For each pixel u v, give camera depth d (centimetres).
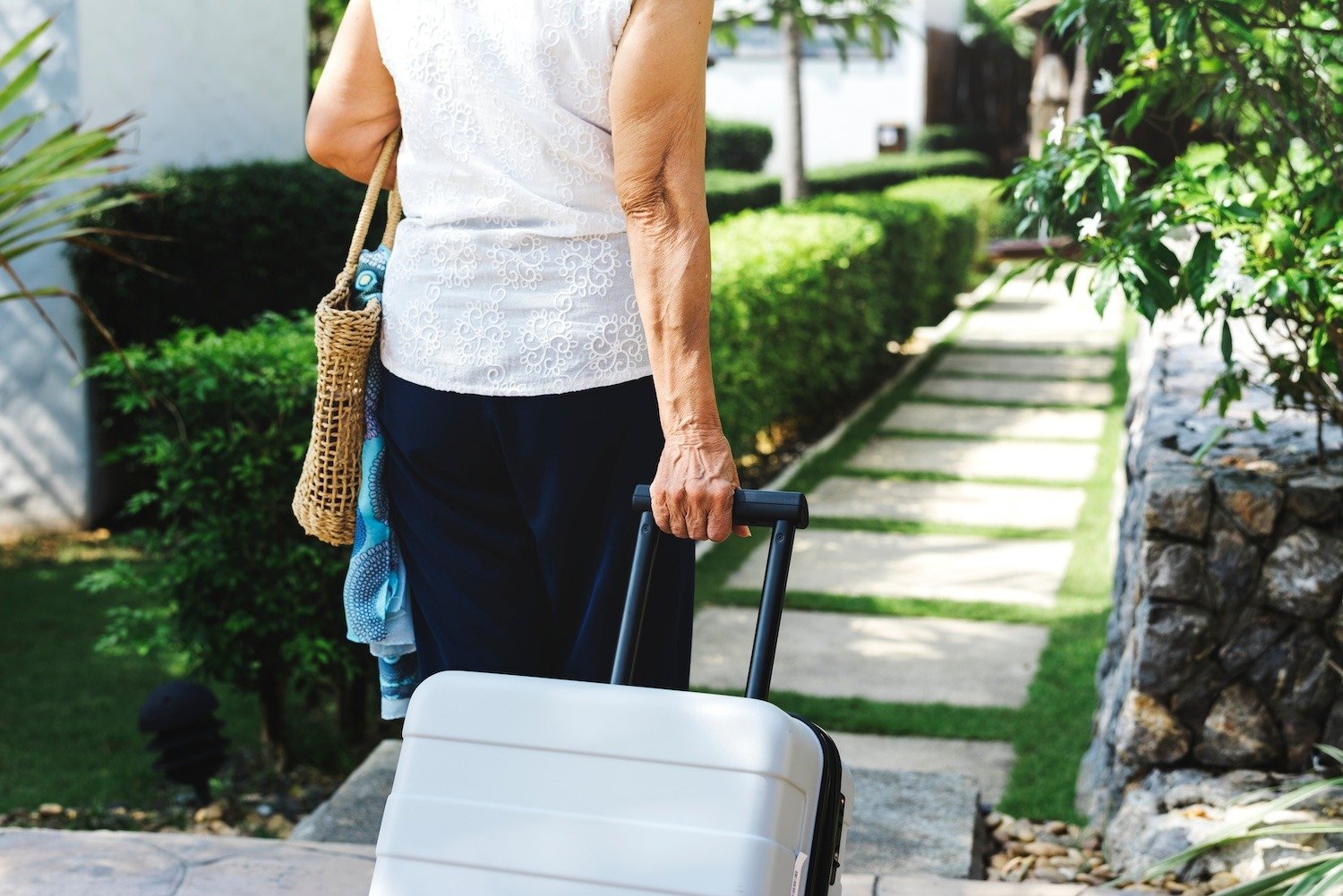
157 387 360
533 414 158
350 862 243
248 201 590
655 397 161
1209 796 276
